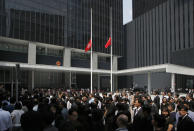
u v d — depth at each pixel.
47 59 44.59
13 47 39.84
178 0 53.72
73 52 50.22
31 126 2.85
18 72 10.95
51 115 3.37
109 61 58.41
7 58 38.03
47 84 44.81
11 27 36.91
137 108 7.16
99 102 9.49
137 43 69.62
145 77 64.06
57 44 44.31
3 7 36.12
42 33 41.84
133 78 69.19
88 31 50.94
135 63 69.88
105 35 54.94
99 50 52.81
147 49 64.62
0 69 37.28
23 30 38.72
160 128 4.14
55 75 46.59
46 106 5.49
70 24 47.34
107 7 56.66
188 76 47.94
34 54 40.56
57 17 45.03
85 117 4.42
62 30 45.66
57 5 45.38
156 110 8.51
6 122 5.27
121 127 3.83
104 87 58.81
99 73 51.88
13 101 7.34
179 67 34.91
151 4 64.62
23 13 39.06
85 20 50.66
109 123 5.89
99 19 54.00
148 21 64.94
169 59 55.50
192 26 48.94
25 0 39.69
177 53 52.47
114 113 6.70
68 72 47.31
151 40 63.09
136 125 5.07
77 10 49.25
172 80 34.53
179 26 52.97
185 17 51.25
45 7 43.00
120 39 58.81
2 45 38.34
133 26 72.38
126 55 74.94
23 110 6.59
